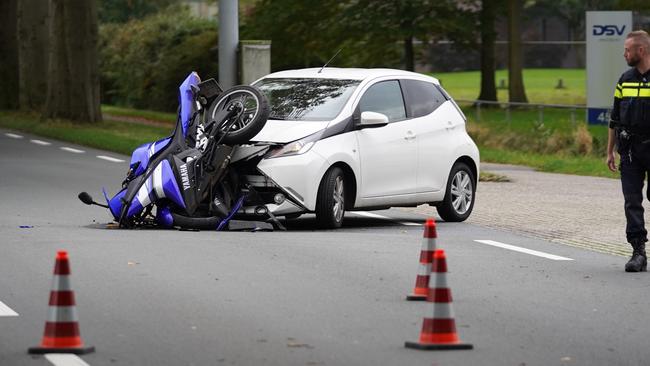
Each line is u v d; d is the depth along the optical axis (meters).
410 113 23.53
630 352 12.19
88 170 34.34
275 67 74.88
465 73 121.31
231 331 12.82
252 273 16.41
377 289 15.45
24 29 64.62
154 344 12.18
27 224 22.05
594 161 42.88
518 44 79.06
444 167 23.97
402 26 71.00
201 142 21.16
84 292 14.88
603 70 52.91
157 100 80.25
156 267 16.70
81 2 55.91
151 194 20.73
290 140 21.25
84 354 11.66
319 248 18.94
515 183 33.91
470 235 21.88
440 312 12.05
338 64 74.81
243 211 21.25
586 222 24.25
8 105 69.31
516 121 63.94
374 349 12.05
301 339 12.48
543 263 18.19
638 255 17.53
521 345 12.38
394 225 23.53
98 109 56.88
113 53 88.44
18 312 13.70
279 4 72.12
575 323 13.59
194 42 77.00
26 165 35.56
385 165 22.69
